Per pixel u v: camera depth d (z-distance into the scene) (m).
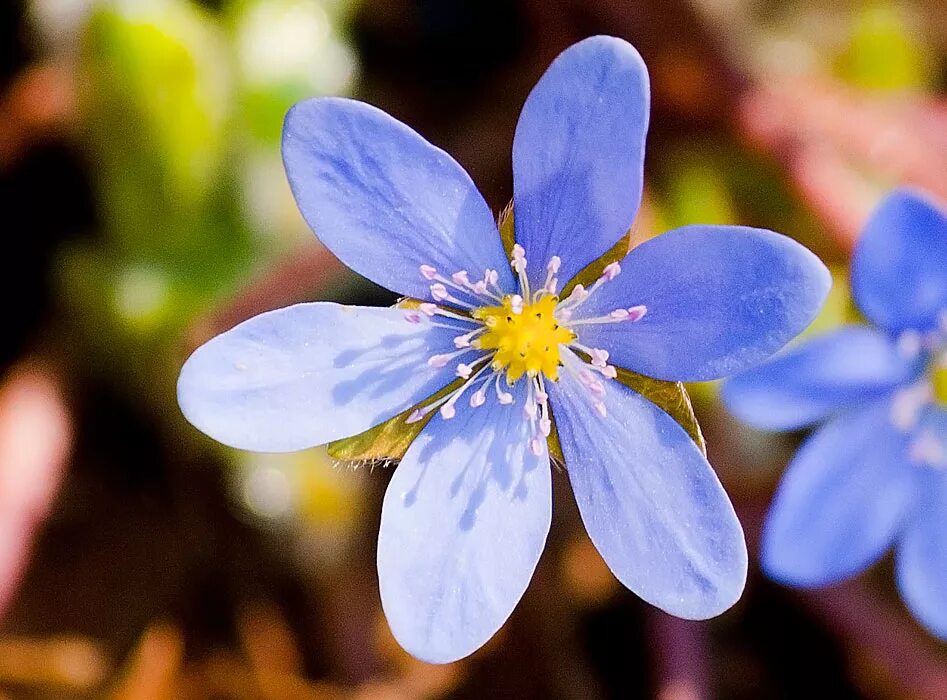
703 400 0.11
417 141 0.09
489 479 0.09
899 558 0.10
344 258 0.09
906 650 0.11
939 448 0.10
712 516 0.09
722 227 0.09
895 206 0.10
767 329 0.09
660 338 0.09
